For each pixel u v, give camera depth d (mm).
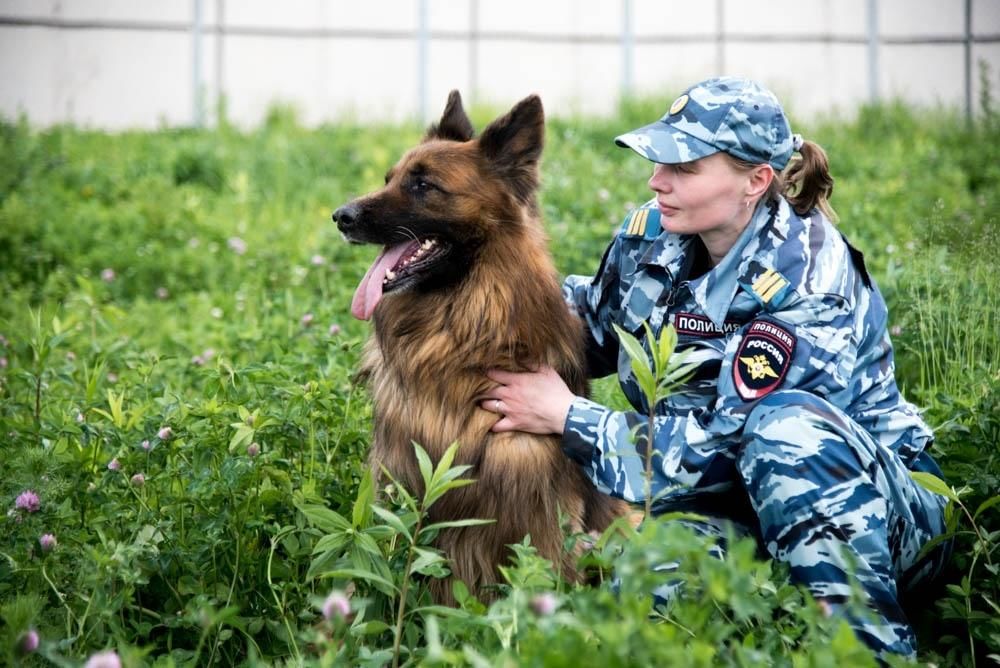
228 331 5500
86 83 15117
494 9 15727
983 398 3734
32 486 3156
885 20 15484
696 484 3123
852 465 2896
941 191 9281
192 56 15359
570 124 12930
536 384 3344
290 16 15625
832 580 2848
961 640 3090
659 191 3266
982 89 14102
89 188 10047
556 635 2043
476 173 3574
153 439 3420
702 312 3332
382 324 3609
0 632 2463
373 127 13852
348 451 3811
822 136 12758
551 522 3365
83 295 6129
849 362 3145
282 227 8609
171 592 3133
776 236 3252
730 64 15664
